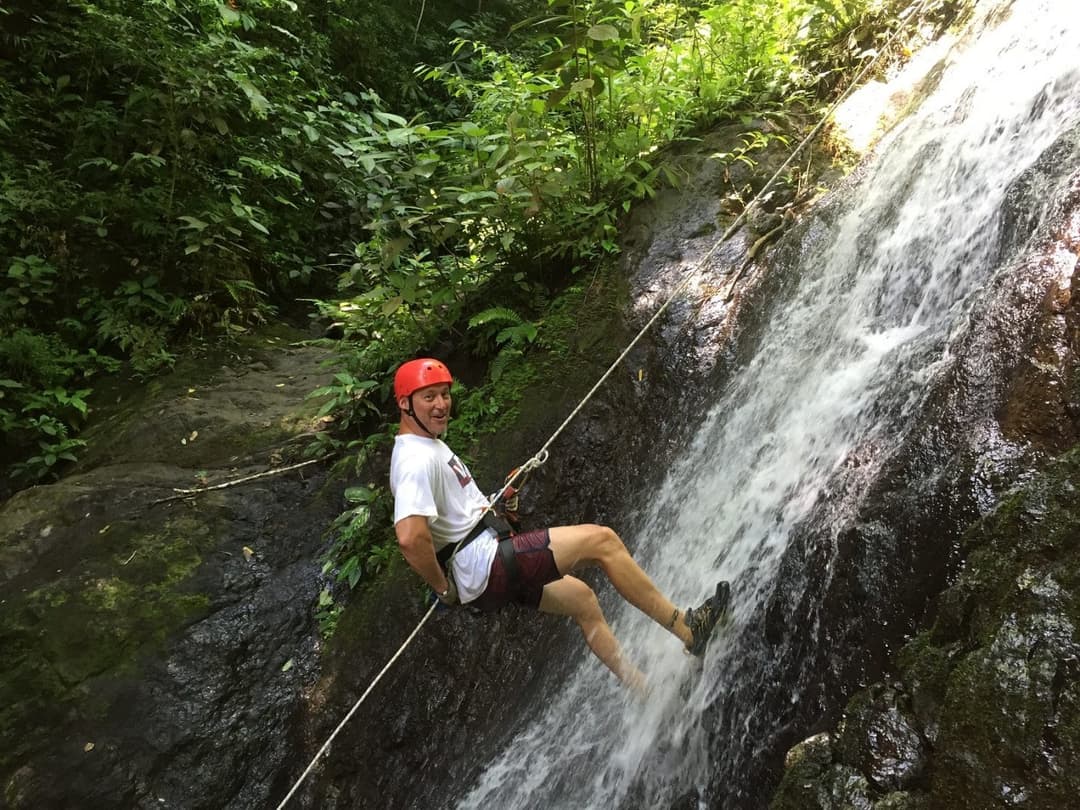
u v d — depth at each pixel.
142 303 5.74
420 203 4.55
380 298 4.45
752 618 2.38
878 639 1.95
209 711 3.42
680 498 3.19
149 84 6.41
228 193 6.54
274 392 5.36
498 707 3.21
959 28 3.98
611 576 2.49
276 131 7.09
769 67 4.88
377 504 3.95
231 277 6.23
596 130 4.82
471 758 3.12
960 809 1.48
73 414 5.14
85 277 5.71
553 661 3.18
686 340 3.69
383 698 3.34
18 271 5.34
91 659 3.50
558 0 3.97
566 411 3.81
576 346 4.05
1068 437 1.83
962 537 1.87
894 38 4.38
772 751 2.07
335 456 4.57
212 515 4.19
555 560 2.45
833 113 4.30
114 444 4.82
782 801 1.79
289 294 6.98
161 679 3.47
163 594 3.79
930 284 2.76
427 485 2.38
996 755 1.47
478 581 2.44
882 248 3.07
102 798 3.12
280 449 4.65
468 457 3.85
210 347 5.85
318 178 7.30
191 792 3.19
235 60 6.61
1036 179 2.46
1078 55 2.75
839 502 2.29
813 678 2.07
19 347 5.09
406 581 3.63
